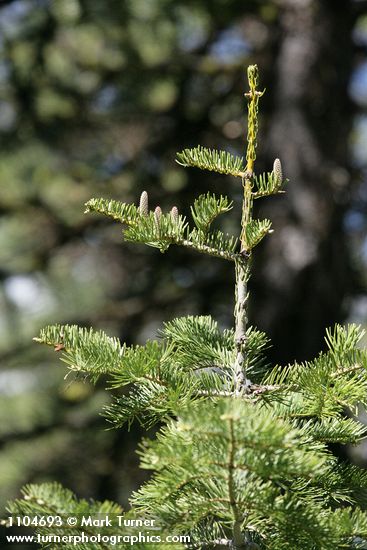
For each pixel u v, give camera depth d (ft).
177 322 9.84
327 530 7.07
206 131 35.68
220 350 9.42
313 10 31.86
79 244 37.52
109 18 33.27
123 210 8.55
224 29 35.86
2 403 35.73
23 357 37.60
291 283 28.04
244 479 7.36
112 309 35.88
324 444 8.34
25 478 33.42
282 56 31.86
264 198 29.96
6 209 35.70
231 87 35.12
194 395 8.34
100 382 33.96
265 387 8.29
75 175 37.01
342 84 31.60
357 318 36.70
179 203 34.01
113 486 33.22
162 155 35.88
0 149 35.58
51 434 34.53
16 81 34.01
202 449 6.81
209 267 34.83
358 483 8.46
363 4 32.22
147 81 35.88
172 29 34.83
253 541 8.30
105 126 37.50
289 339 27.91
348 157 32.50
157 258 35.24
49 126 35.73
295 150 30.09
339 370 8.08
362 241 35.83
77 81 35.76
